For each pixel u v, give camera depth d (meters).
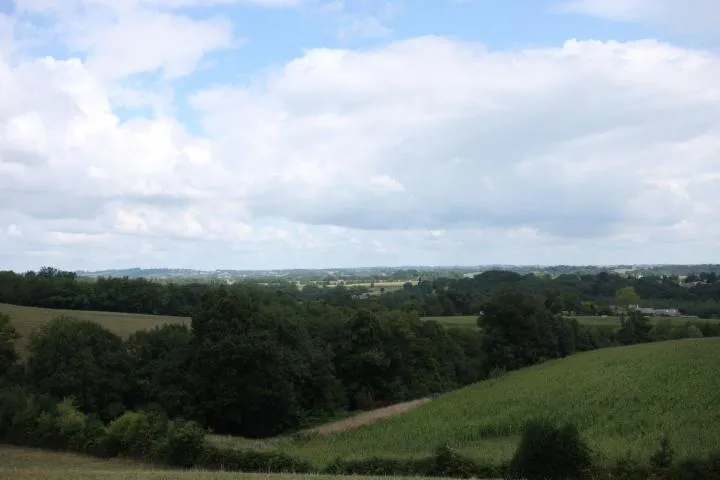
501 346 100.56
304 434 56.72
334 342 85.81
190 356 63.38
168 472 24.81
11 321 73.25
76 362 58.84
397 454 38.59
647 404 49.59
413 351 95.00
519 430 48.00
